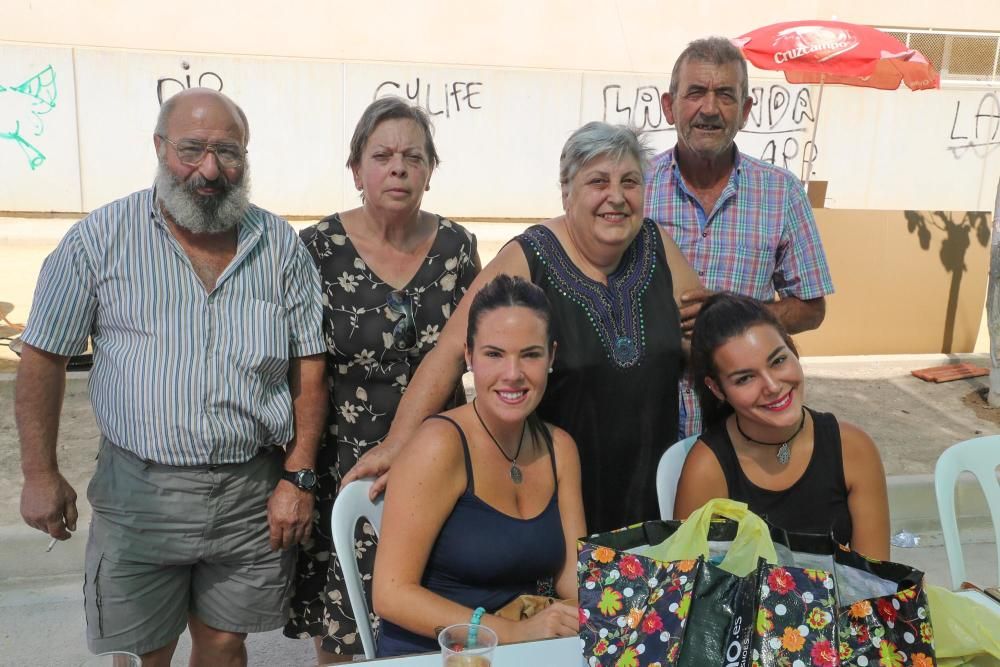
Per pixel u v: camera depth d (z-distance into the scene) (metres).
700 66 3.32
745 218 3.51
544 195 13.69
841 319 7.80
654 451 2.77
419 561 2.27
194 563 2.76
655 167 3.62
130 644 2.73
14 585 4.12
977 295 7.94
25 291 8.81
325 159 13.04
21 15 12.38
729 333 2.40
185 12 12.80
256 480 2.79
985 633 1.88
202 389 2.61
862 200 14.68
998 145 14.78
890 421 6.38
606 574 1.84
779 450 2.53
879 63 8.51
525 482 2.40
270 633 3.87
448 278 3.20
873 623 1.70
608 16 13.88
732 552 1.81
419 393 2.66
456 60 13.66
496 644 1.77
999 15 14.80
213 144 2.56
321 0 13.10
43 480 2.66
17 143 12.28
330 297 3.08
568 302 2.68
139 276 2.59
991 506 3.05
